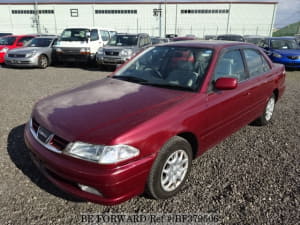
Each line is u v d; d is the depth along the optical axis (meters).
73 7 40.19
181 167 2.44
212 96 2.66
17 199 2.30
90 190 1.96
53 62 11.83
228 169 2.92
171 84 2.76
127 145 1.89
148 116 2.12
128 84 2.91
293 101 6.10
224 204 2.32
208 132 2.68
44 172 2.26
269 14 37.44
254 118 3.85
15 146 3.30
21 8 40.62
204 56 2.92
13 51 10.41
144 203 2.33
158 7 38.81
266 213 2.21
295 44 11.81
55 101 2.58
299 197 2.43
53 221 2.07
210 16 38.59
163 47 3.37
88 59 10.98
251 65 3.58
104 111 2.21
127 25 40.22
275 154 3.32
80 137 1.92
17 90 6.57
